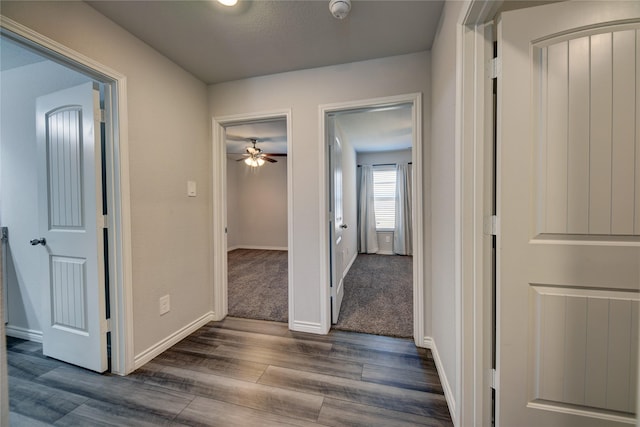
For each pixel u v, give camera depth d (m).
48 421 1.34
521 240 1.12
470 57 1.19
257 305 2.89
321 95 2.22
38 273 2.12
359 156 6.02
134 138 1.78
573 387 1.10
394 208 5.84
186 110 2.23
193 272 2.31
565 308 1.10
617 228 1.03
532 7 1.08
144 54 1.86
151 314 1.90
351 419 1.34
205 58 2.07
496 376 1.20
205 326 2.40
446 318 1.53
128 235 1.73
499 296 1.16
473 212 1.21
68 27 1.42
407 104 2.09
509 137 1.12
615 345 1.06
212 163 2.50
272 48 1.96
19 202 2.14
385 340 2.14
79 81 1.88
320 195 2.24
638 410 0.65
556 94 1.07
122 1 1.48
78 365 1.79
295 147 2.29
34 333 2.15
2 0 1.18
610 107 1.02
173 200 2.10
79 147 1.72
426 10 1.59
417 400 1.48
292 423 1.32
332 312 2.39
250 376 1.69
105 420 1.35
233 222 6.55
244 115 2.40
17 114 2.11
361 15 1.62
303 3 1.52
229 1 1.47
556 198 1.08
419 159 2.02
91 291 1.72
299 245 2.30
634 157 1.01
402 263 4.88
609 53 1.01
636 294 1.03
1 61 2.00
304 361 1.85
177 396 1.52
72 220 1.77
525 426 1.16
